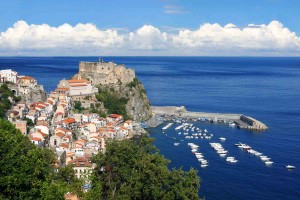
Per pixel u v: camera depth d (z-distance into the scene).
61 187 88.81
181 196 108.19
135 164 112.62
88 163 183.00
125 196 105.00
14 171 77.31
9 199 75.31
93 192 97.44
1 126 102.06
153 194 106.44
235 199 178.12
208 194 183.12
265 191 187.62
